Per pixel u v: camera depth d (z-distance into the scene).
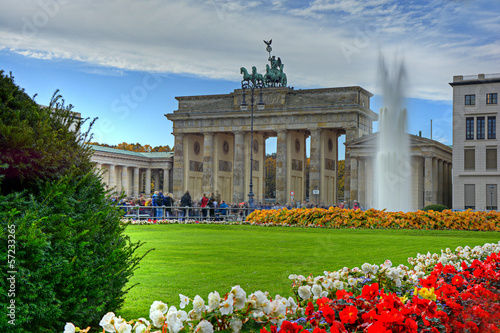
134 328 10.27
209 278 20.95
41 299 11.03
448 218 49.69
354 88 146.62
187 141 164.50
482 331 11.05
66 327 9.80
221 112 156.00
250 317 11.40
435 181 129.25
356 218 52.16
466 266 18.41
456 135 122.12
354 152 130.12
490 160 119.94
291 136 155.00
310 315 11.67
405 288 15.59
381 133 113.12
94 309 12.38
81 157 13.27
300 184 162.12
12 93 12.32
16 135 11.55
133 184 180.75
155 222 56.88
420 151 124.94
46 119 12.53
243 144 156.88
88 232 12.54
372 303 12.02
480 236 42.97
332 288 13.66
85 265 12.18
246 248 32.22
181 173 162.25
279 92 152.00
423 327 10.87
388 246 33.09
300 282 14.04
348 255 28.36
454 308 11.50
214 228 50.91
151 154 188.25
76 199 12.95
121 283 13.68
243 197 155.50
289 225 53.12
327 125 146.88
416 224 50.06
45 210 11.84
